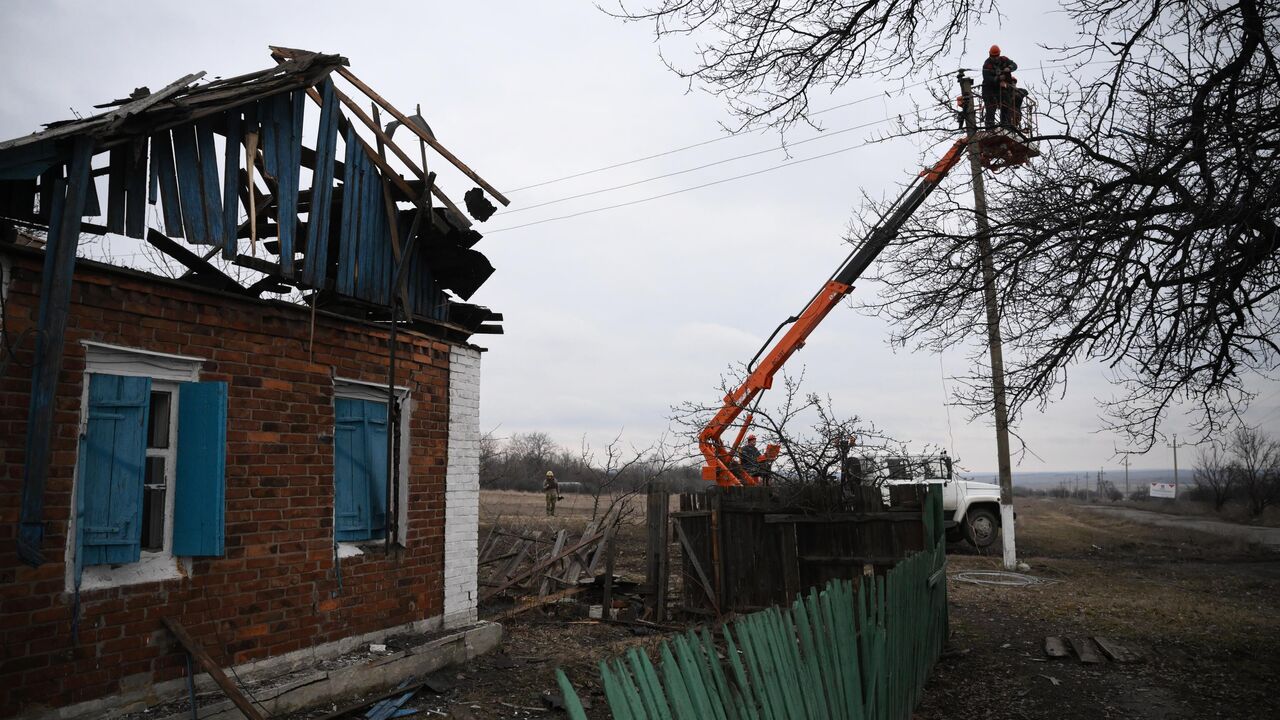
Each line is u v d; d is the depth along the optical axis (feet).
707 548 31.48
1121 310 21.34
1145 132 21.49
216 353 18.08
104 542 15.57
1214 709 20.20
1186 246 20.02
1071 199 21.57
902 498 28.76
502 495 100.12
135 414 16.19
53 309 14.53
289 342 19.93
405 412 24.16
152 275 16.60
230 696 15.99
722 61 23.68
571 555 36.32
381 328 23.03
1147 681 22.71
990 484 55.57
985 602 35.12
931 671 23.45
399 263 23.39
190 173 18.19
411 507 24.02
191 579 17.20
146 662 16.19
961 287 24.04
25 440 14.44
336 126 21.83
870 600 14.85
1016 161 25.08
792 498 30.27
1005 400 24.41
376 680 20.56
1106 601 35.40
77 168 15.26
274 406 19.38
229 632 17.87
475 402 27.68
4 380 14.15
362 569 21.88
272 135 19.92
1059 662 24.82
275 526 19.17
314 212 20.81
